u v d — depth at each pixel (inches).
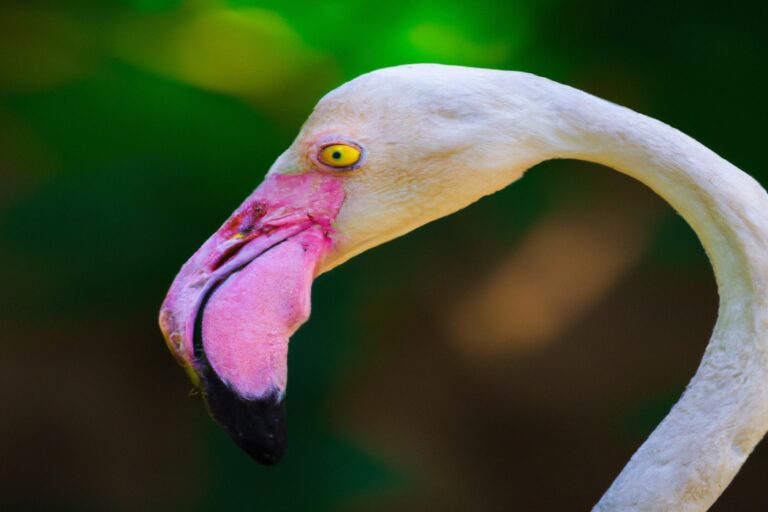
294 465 334.6
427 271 335.3
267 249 144.6
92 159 326.6
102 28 327.6
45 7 328.2
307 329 327.6
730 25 299.6
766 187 307.1
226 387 137.6
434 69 144.7
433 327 341.4
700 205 137.9
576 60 305.4
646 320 339.3
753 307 136.8
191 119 323.9
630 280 336.5
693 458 137.2
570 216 330.6
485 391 348.2
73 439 354.3
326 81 315.6
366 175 143.3
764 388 136.6
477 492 349.7
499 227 332.2
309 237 144.9
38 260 329.7
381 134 142.5
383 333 337.7
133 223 323.0
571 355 344.8
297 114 319.0
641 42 303.6
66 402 352.8
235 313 140.3
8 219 323.3
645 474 138.7
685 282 333.4
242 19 317.4
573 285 338.3
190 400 355.9
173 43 324.5
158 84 325.7
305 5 310.2
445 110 141.9
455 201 143.3
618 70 307.4
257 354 138.8
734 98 304.7
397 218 144.1
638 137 138.9
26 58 327.9
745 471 338.6
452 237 334.0
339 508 334.6
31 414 352.5
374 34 308.3
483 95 141.9
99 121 326.3
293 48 315.0
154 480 354.6
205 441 353.4
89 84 327.9
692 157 137.9
